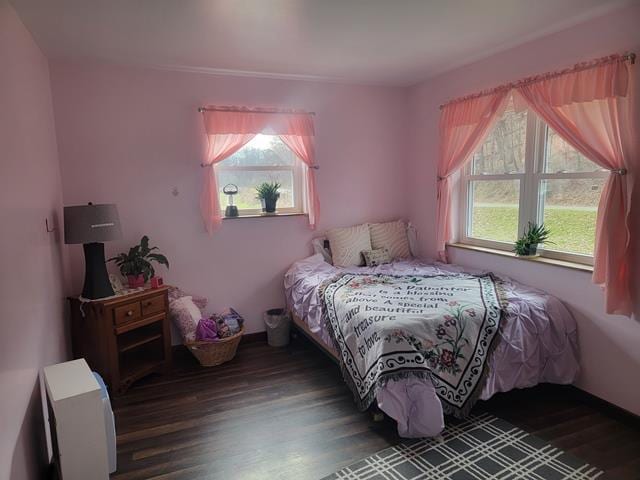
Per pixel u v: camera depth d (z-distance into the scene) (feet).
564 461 7.00
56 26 8.06
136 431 8.18
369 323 8.13
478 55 10.70
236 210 12.36
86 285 9.42
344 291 9.95
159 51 9.86
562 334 8.74
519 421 8.21
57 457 6.38
